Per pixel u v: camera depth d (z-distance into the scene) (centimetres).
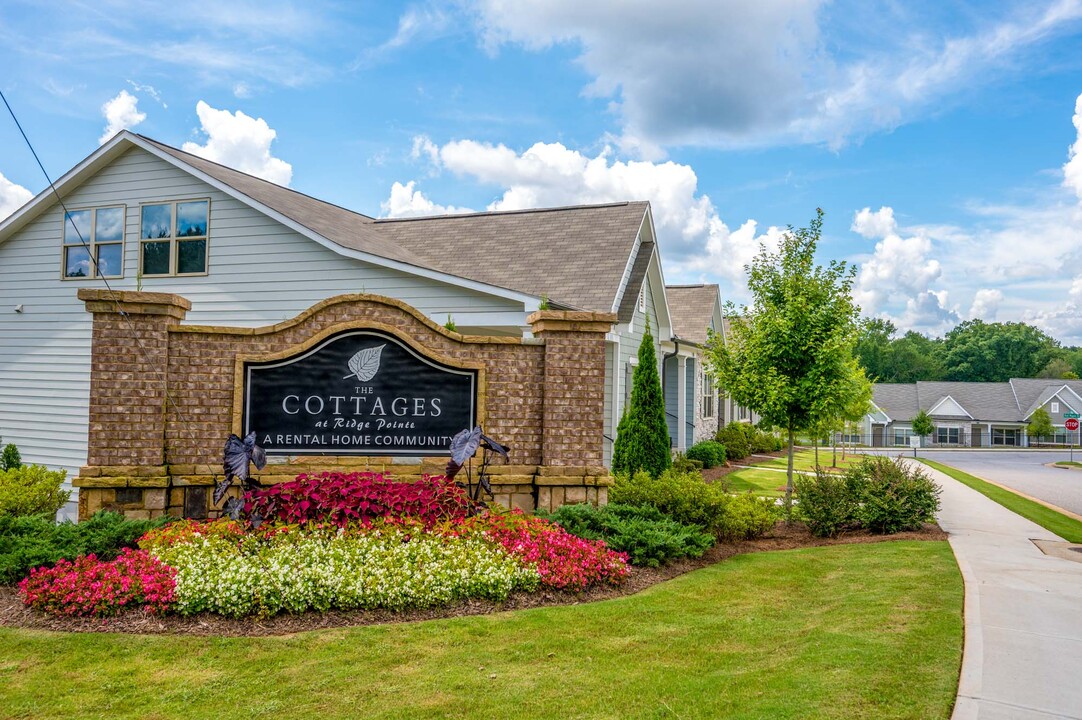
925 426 6075
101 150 1516
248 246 1457
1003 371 8850
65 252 1577
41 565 689
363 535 742
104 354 894
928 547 970
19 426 1602
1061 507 1656
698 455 2222
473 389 975
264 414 932
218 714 460
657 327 2127
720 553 945
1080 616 648
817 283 1339
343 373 952
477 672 525
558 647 575
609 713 460
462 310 1387
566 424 976
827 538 1066
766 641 591
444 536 756
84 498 879
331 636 591
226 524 759
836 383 1331
